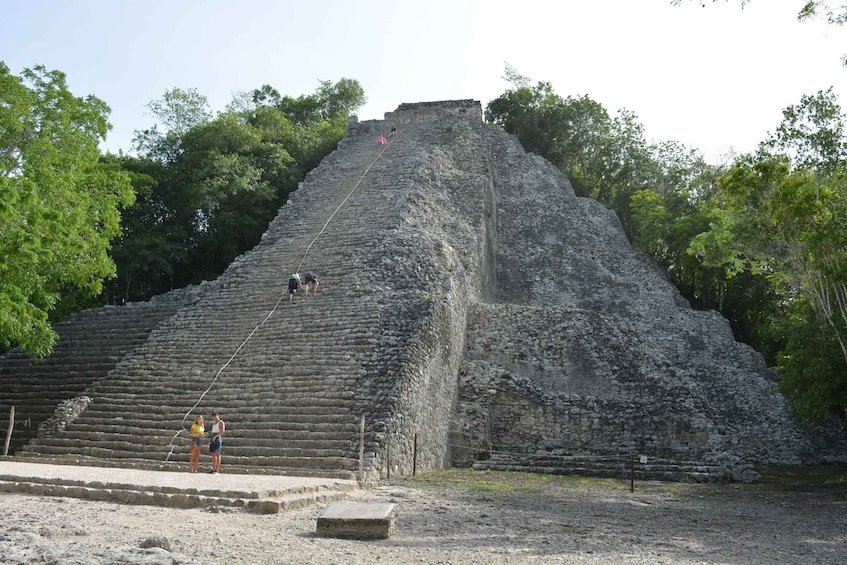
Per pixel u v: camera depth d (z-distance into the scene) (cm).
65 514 1028
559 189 3984
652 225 3781
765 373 2920
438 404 2061
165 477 1383
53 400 2106
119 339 2467
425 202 3041
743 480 1991
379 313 2125
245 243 3694
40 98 2081
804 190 1898
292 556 786
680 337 3022
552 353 2425
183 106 3841
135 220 3450
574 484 1752
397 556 815
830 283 1925
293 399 1819
